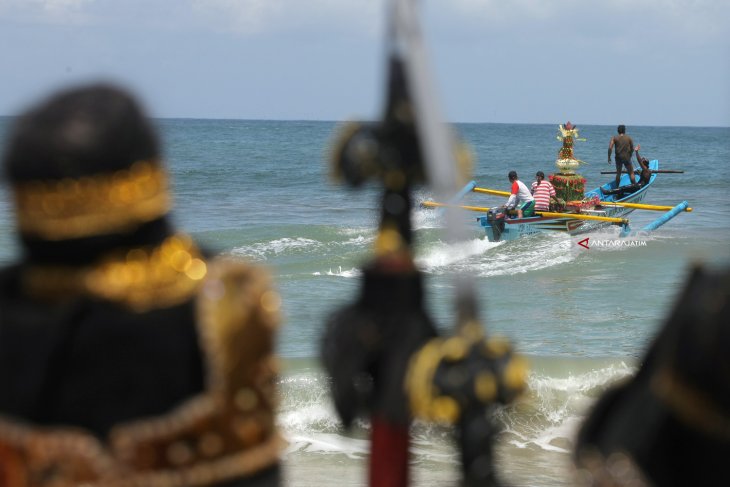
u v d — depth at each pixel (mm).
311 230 62156
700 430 3211
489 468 3773
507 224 51156
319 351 4426
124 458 3312
